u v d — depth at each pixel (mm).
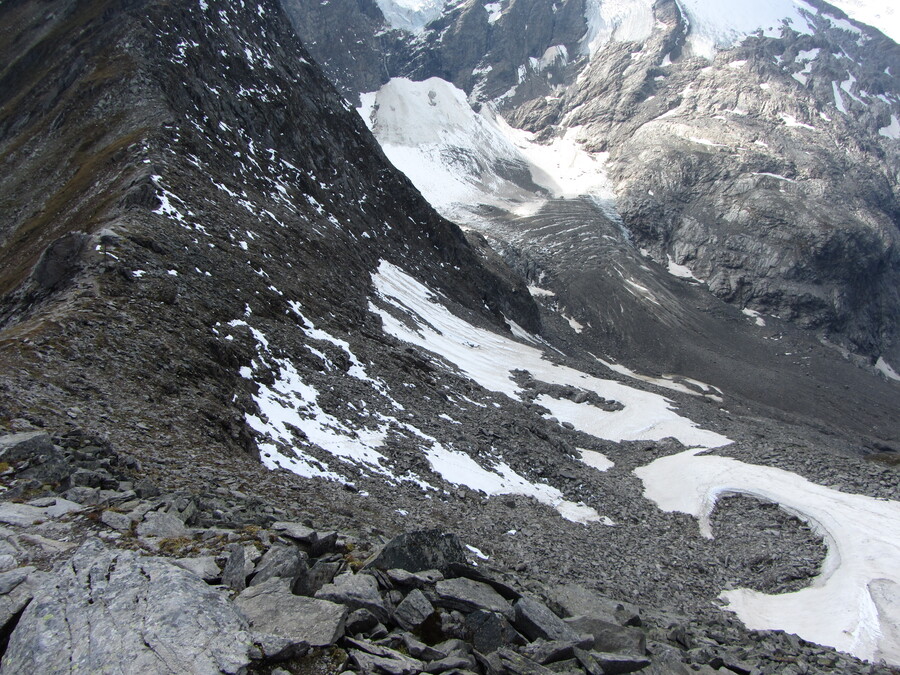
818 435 107625
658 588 30453
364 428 38781
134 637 8422
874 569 32094
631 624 13484
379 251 99125
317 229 81188
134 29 82938
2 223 64188
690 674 12719
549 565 28078
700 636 18844
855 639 25797
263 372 36969
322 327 53031
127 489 14180
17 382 20875
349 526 18500
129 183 53844
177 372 29484
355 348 53594
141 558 10086
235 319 41312
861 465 50500
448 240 129375
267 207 72500
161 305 35594
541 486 45219
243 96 89312
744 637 21016
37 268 36969
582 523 40188
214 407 28047
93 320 29547
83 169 63875
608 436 68312
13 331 27688
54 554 10297
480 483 39812
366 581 10727
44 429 17266
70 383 23031
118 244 39156
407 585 11266
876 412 198125
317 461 29984
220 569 10555
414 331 80188
